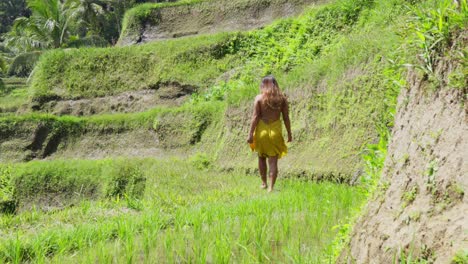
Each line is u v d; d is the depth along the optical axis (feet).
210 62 60.64
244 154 37.73
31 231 19.97
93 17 135.03
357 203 16.87
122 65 64.13
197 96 57.31
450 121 9.07
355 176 27.17
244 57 59.06
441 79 9.67
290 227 15.21
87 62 64.95
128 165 30.30
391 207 9.67
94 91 63.10
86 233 15.85
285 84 36.45
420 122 9.99
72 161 32.45
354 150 28.43
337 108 31.09
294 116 34.78
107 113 61.26
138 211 23.32
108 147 49.34
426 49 10.14
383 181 10.63
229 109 40.40
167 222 17.92
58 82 64.54
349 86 30.55
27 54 117.91
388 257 8.88
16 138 50.14
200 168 38.52
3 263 13.60
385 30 31.14
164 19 73.51
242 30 67.31
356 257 9.94
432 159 9.07
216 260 12.34
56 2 124.36
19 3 229.45
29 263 13.73
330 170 29.04
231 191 27.32
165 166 38.73
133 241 14.51
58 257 13.74
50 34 124.06
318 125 32.42
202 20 71.10
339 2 49.98
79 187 30.40
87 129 50.88
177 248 13.92
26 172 31.22
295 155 32.81
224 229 15.25
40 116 50.93
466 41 9.16
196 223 15.85
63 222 21.31
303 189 25.18
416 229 8.58
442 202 8.47
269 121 26.63
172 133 47.21
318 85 33.60
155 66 62.75
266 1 67.36
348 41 34.88
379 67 28.53
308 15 52.85
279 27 58.08
